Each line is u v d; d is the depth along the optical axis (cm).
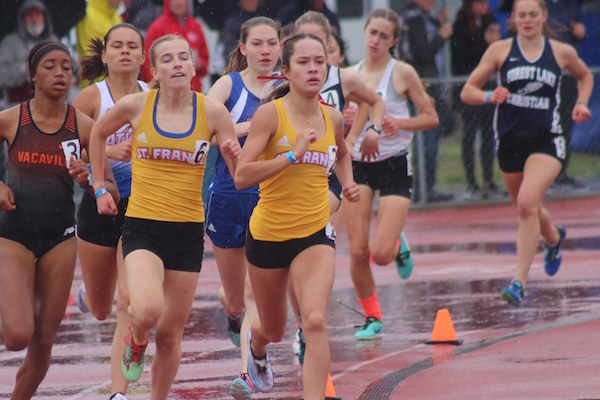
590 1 6500
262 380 2078
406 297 3356
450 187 5869
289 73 1891
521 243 3075
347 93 2641
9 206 1911
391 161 2902
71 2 4500
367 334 2739
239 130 2291
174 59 1873
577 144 6481
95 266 2228
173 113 1895
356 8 5781
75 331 2936
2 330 1894
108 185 2025
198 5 4975
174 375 1973
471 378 2175
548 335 2597
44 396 2161
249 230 1931
